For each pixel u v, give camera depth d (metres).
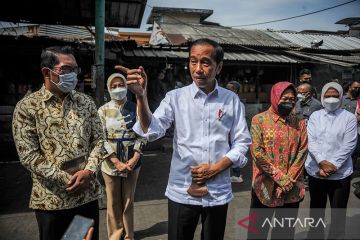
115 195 3.12
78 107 2.27
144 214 4.01
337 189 3.07
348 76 10.87
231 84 5.71
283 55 11.62
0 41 8.44
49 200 2.14
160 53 9.88
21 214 3.98
